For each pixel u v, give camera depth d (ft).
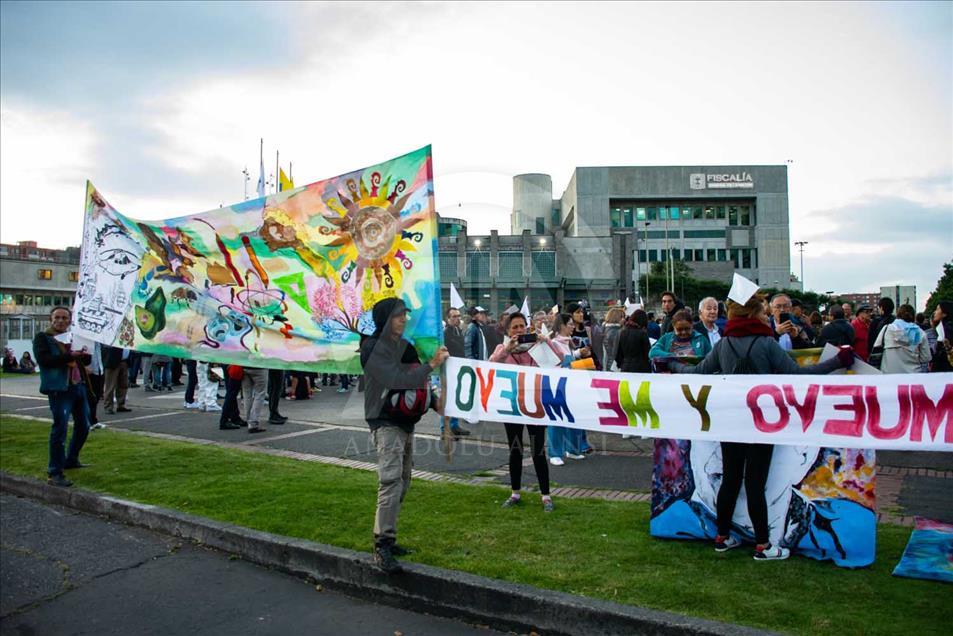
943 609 11.59
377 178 17.44
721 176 331.36
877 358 33.91
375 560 14.25
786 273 329.93
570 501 19.31
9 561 16.84
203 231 20.63
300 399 48.39
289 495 20.10
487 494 20.08
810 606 11.80
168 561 16.69
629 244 251.80
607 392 15.23
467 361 16.44
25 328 197.36
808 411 13.42
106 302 23.02
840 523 14.05
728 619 11.35
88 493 21.36
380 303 14.62
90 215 23.75
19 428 34.81
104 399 42.45
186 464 24.80
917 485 20.77
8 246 263.90
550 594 12.48
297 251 18.99
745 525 15.03
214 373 40.16
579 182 328.29
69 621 13.39
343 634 12.58
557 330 27.78
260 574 15.81
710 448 15.46
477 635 12.48
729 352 14.60
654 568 13.78
